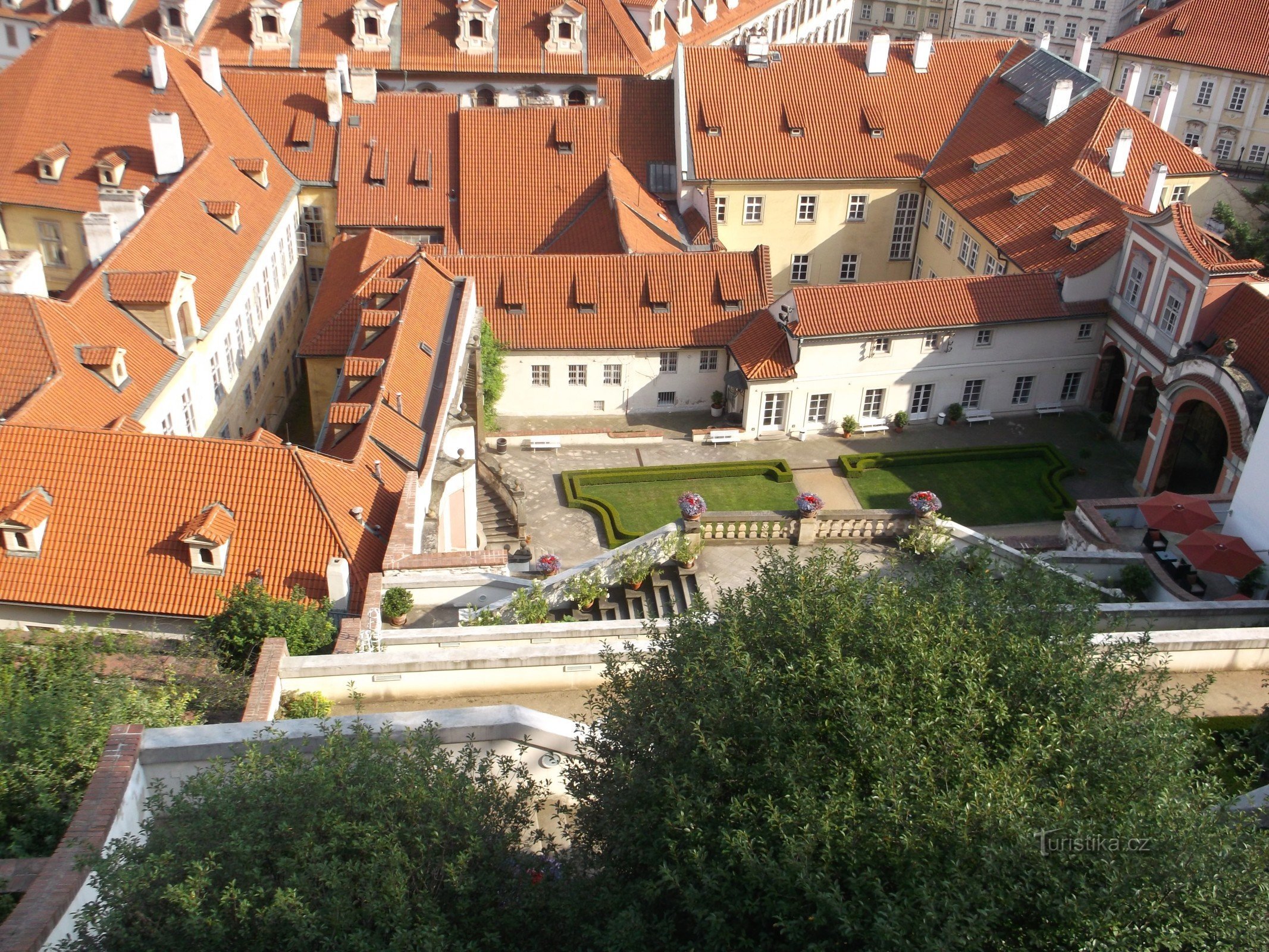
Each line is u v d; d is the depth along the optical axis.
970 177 85.38
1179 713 24.89
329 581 43.50
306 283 90.62
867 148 89.44
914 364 73.12
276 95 89.50
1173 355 66.44
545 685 35.06
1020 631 23.92
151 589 44.84
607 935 20.23
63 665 34.59
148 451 46.72
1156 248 67.75
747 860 19.58
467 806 22.33
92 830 23.72
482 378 69.75
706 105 89.19
